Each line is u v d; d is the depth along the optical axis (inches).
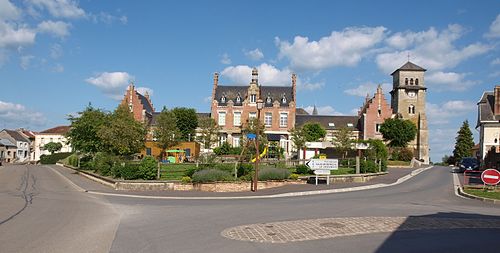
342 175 1122.7
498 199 740.7
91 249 354.6
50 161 3469.5
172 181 968.9
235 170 1008.2
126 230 444.5
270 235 408.8
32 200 721.6
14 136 4261.8
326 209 609.0
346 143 1940.2
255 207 644.7
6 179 1298.0
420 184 1120.2
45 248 355.9
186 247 362.9
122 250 352.2
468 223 481.4
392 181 1178.0
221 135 2632.9
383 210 597.3
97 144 1658.5
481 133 2105.1
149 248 359.6
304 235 407.2
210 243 378.0
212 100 2669.8
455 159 3326.8
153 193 902.4
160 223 490.9
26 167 2358.5
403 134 2564.0
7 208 609.3
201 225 474.3
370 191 936.9
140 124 1649.9
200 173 965.8
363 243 374.0
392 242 378.6
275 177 1017.5
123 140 1439.5
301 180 1079.0
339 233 416.5
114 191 948.0
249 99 2640.3
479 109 2158.0
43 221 497.7
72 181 1286.9
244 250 350.0
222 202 738.2
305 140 2148.1
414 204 680.4
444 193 893.8
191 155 2174.0
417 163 2295.8
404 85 2992.1
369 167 1304.1
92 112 1697.8
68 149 4537.4
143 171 1019.9
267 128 2610.7
